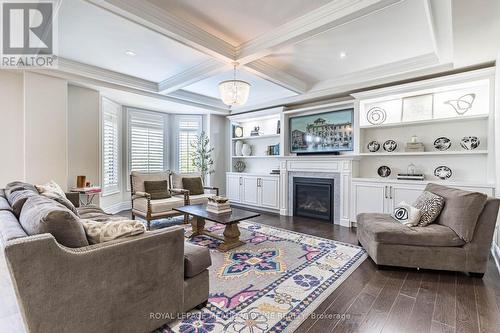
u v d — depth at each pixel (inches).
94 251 54.9
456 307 78.0
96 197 185.5
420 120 155.3
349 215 175.9
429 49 130.3
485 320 71.6
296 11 99.9
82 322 53.3
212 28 111.9
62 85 154.1
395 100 171.9
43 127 147.8
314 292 86.9
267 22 107.5
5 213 68.6
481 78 135.4
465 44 110.4
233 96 128.4
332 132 196.7
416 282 94.4
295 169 208.8
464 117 140.9
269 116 241.8
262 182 231.0
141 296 62.5
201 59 144.4
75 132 172.4
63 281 50.8
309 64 151.0
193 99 220.1
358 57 140.3
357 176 182.9
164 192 185.5
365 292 87.0
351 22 104.3
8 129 145.6
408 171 166.6
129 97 197.8
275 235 152.0
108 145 204.5
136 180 180.4
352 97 187.8
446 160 155.0
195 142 263.0
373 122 179.6
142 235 64.3
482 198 96.9
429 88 151.1
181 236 70.5
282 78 163.9
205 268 78.4
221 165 273.6
